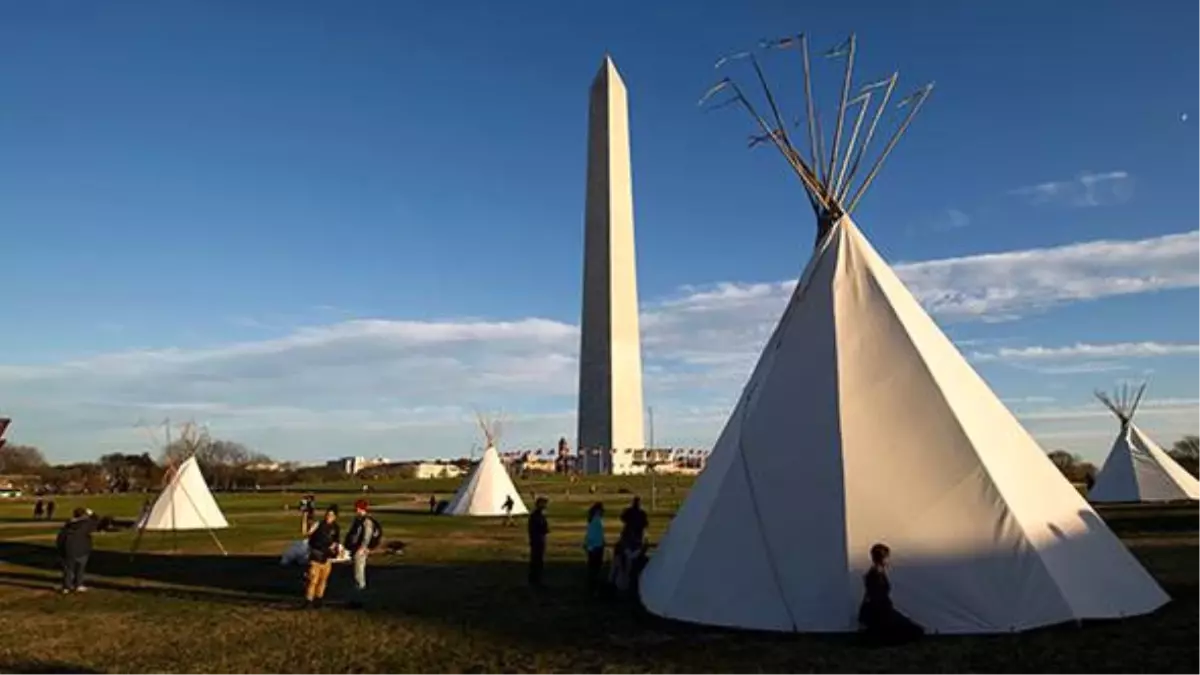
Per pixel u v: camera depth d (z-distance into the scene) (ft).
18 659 37.99
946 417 41.91
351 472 385.09
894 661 33.22
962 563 38.34
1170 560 63.31
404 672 34.96
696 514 44.91
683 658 35.04
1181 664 31.60
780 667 32.89
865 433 41.96
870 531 39.40
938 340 46.21
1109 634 36.60
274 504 191.72
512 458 324.80
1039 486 42.24
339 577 65.92
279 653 38.81
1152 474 138.31
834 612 38.29
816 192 50.65
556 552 82.64
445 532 108.06
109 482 304.30
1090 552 41.06
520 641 39.93
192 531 114.62
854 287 46.57
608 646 37.93
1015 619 37.45
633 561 53.06
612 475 211.00
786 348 46.09
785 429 43.47
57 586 62.18
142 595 57.26
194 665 36.70
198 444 144.05
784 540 40.70
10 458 340.80
